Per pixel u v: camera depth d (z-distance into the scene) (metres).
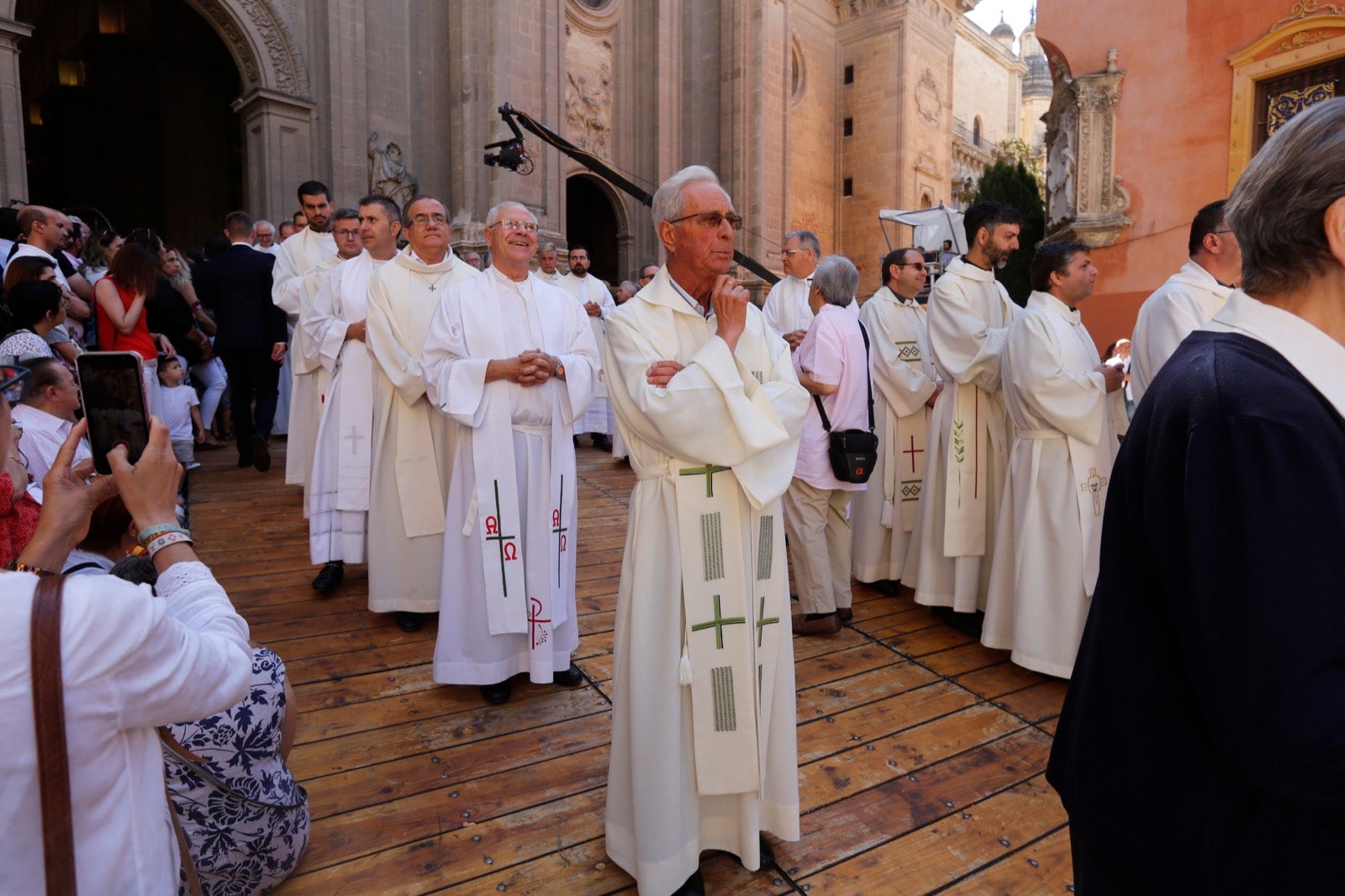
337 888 2.20
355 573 4.61
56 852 0.99
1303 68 9.93
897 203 25.27
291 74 14.02
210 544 4.99
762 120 20.06
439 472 3.88
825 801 2.67
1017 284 22.39
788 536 4.13
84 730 1.00
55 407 3.11
